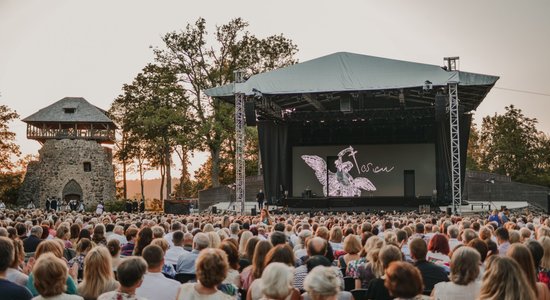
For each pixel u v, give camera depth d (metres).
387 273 4.84
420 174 38.22
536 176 64.19
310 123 39.47
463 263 5.50
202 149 51.81
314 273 4.60
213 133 51.88
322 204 36.75
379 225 16.00
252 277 7.10
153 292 6.46
